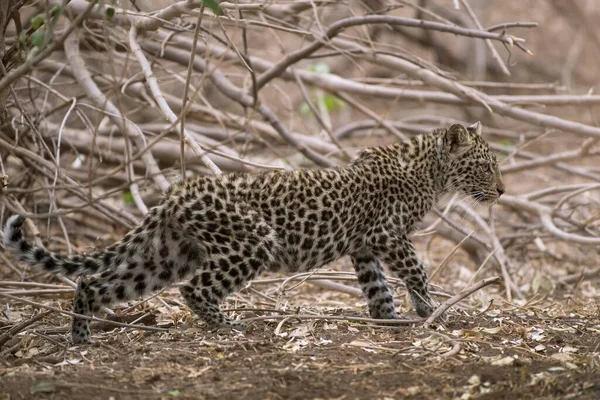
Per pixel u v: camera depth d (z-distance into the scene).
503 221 20.94
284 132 19.17
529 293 17.50
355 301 16.11
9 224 11.47
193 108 19.86
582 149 19.05
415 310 14.22
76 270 11.71
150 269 12.25
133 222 17.19
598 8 36.12
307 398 9.69
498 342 11.84
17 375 10.15
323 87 20.41
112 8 11.18
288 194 12.45
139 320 12.89
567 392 9.88
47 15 10.59
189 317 13.17
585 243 17.19
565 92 30.61
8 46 17.75
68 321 13.39
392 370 10.52
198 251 12.37
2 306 14.36
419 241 22.50
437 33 32.97
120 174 20.97
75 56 16.86
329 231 12.73
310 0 17.64
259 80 18.48
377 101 32.41
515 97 18.70
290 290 15.76
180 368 10.52
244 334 12.01
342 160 20.86
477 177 14.35
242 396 9.66
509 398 9.73
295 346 11.45
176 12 15.16
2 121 14.05
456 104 19.75
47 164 12.84
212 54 19.23
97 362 10.78
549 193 19.64
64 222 20.12
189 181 12.23
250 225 12.08
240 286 12.16
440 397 9.75
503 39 15.69
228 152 19.59
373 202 13.20
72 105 14.95
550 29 36.00
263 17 17.97
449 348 11.34
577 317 13.75
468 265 20.33
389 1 21.98
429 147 13.92
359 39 18.97
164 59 21.05
